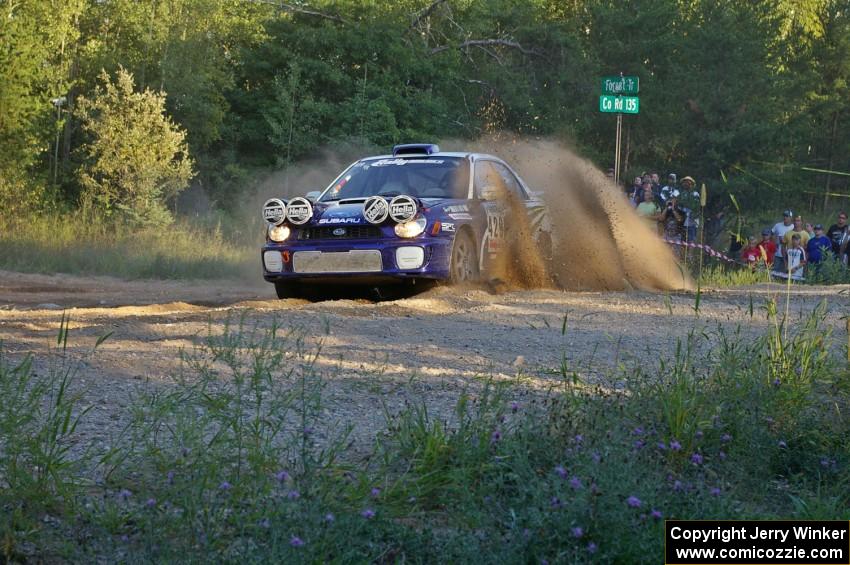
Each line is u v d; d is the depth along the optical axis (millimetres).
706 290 37531
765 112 100625
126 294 44125
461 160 36156
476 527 10914
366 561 9789
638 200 55219
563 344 23047
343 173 36250
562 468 10711
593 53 112375
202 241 70500
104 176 83125
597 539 9898
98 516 10734
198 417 14773
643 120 105125
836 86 126312
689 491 11539
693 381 16688
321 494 10742
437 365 20141
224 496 11227
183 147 89625
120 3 101500
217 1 105125
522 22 117000
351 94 103000
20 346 19953
